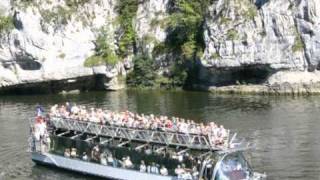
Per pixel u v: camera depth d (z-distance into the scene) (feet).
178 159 195.11
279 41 378.32
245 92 382.42
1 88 411.95
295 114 301.63
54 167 225.97
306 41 373.40
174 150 201.67
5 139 269.23
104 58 417.49
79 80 418.92
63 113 231.50
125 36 431.84
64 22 418.10
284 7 378.32
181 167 194.80
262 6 383.45
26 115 323.57
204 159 191.52
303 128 271.08
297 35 376.07
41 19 412.36
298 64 374.63
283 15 377.91
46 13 414.00
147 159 201.46
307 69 375.45
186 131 198.29
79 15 425.28
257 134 263.08
